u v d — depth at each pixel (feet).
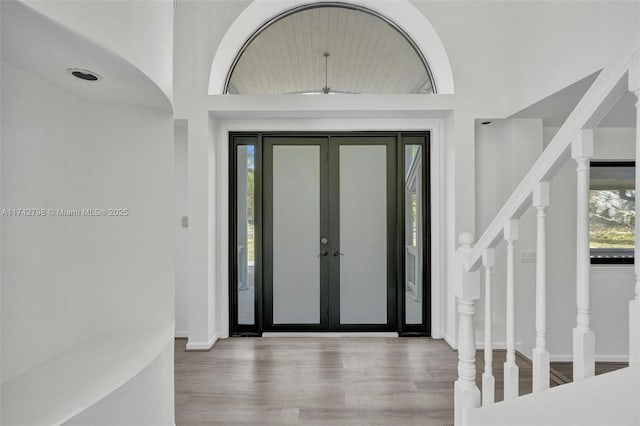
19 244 4.71
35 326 4.98
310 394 9.06
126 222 6.32
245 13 12.16
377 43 13.29
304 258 13.92
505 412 5.20
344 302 13.89
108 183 6.25
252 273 13.84
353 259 13.91
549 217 12.78
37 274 5.01
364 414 8.15
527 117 11.82
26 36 3.77
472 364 5.78
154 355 5.35
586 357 4.33
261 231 13.70
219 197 13.20
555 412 4.56
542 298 4.86
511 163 12.09
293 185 13.87
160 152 6.35
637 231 3.86
